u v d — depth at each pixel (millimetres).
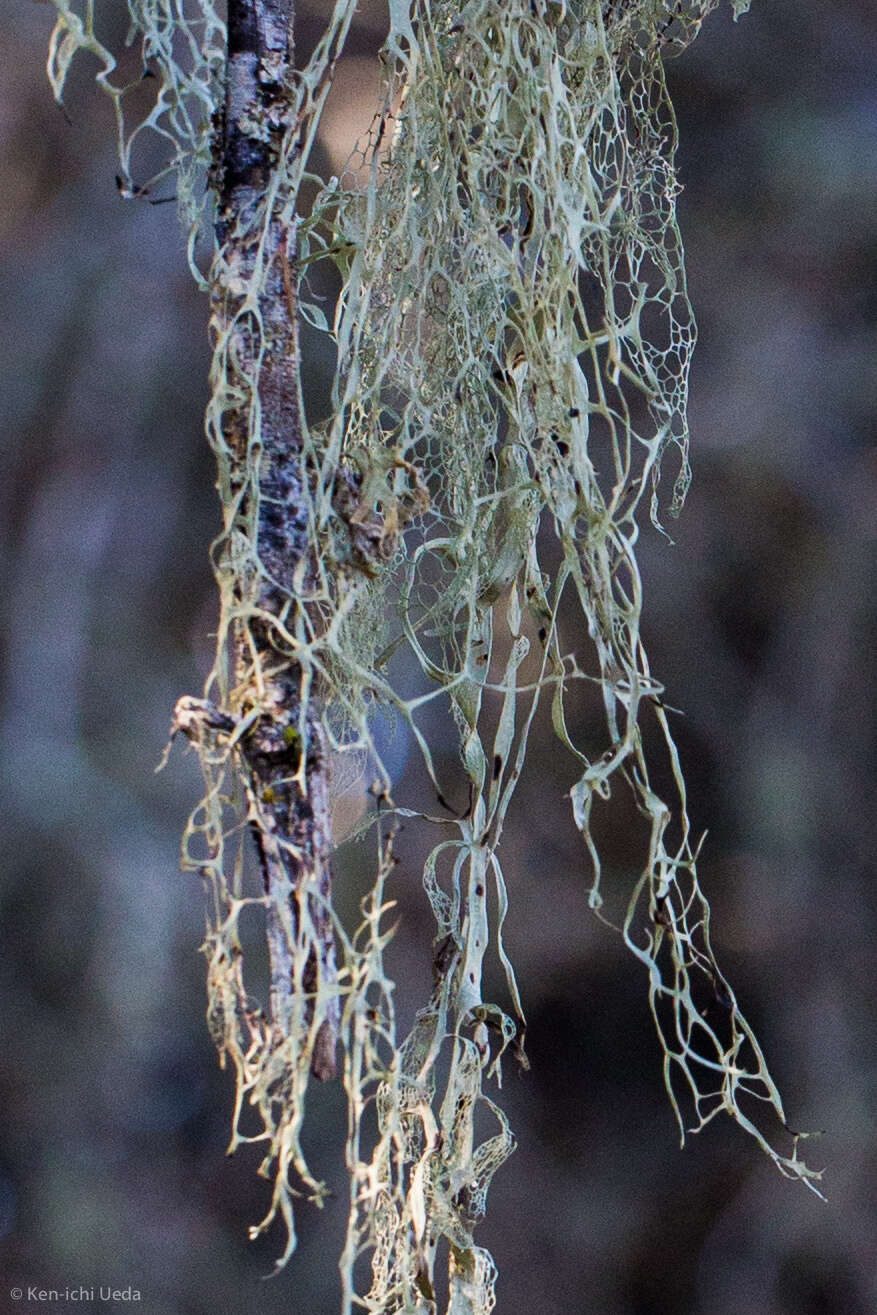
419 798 1880
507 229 734
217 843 696
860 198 1885
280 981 694
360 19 1686
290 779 695
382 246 729
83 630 1988
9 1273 1694
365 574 707
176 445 2180
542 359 723
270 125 702
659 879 715
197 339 2172
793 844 1924
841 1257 1829
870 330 1964
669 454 1782
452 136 728
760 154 1920
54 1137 1740
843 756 1977
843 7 1971
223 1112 1914
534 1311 1962
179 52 1358
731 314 1953
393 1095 697
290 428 702
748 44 1925
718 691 1993
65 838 1784
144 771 1919
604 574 718
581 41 734
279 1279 1854
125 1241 1748
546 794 2000
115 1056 1759
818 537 1963
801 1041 1912
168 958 1787
